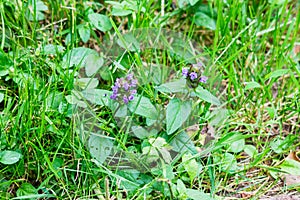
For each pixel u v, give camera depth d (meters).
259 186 0.67
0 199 0.62
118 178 0.63
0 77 0.69
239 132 0.71
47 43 0.74
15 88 0.70
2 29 0.72
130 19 0.76
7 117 0.66
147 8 0.75
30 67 0.69
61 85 0.69
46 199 0.64
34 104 0.66
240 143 0.68
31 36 0.74
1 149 0.64
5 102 0.67
